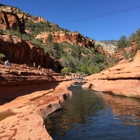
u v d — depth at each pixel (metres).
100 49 198.50
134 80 20.14
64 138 7.54
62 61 99.50
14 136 6.09
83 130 8.57
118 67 24.83
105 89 24.81
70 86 37.72
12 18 123.62
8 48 44.12
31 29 166.25
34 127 6.99
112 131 8.35
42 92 20.59
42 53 68.25
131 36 78.31
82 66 102.31
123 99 17.66
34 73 26.92
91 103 16.06
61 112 12.52
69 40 172.75
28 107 11.24
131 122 9.72
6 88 16.08
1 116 9.47
